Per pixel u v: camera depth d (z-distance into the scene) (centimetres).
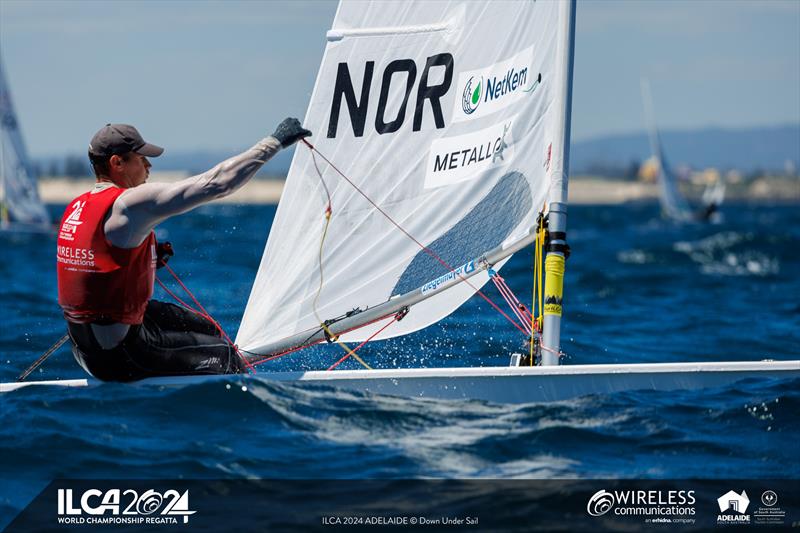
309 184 2041
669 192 18075
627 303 4388
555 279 1917
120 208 1700
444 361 2605
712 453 1670
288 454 1631
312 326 2080
